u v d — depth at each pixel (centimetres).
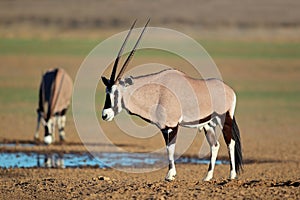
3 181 3744
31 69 12500
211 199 2848
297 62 14438
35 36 19662
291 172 4391
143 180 3972
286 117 7744
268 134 6538
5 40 18362
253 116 7806
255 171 4447
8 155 5150
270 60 14712
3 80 10950
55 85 5850
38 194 3231
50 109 5616
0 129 6581
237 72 12512
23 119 7319
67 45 17375
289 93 10044
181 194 2939
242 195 2908
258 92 10081
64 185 3400
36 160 4934
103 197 2978
